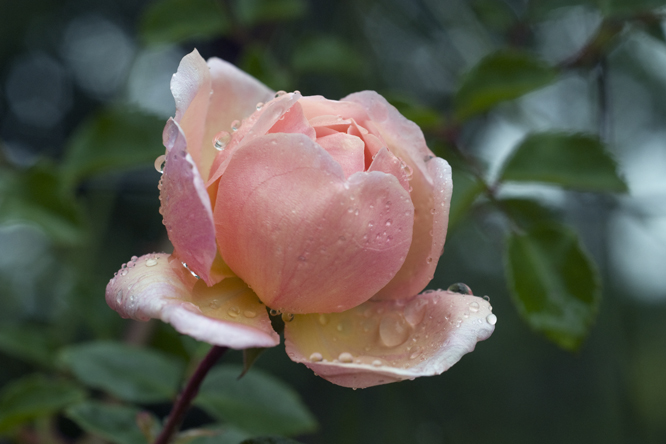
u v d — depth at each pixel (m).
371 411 0.45
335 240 0.30
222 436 0.35
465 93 0.39
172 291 0.30
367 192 0.30
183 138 0.29
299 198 0.30
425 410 0.44
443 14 0.48
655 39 0.41
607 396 0.47
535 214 0.40
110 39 0.83
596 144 0.38
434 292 0.32
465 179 0.38
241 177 0.30
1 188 0.41
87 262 0.47
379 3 0.49
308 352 0.31
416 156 0.31
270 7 0.45
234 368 0.39
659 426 0.44
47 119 0.84
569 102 0.50
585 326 0.37
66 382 0.39
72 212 0.42
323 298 0.31
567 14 0.43
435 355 0.30
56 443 0.41
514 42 0.44
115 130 0.42
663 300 0.49
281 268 0.30
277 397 0.38
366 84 0.48
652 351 0.46
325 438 0.47
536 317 0.37
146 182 0.50
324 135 0.31
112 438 0.35
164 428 0.33
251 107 0.33
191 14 0.43
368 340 0.32
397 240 0.30
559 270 0.37
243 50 0.45
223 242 0.31
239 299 0.31
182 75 0.30
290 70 0.46
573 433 0.49
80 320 0.47
